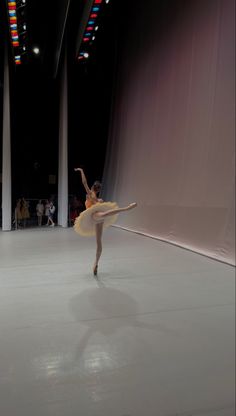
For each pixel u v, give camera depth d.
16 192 16.28
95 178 16.84
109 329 3.06
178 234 7.95
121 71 13.48
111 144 14.62
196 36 7.62
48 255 6.88
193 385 2.19
